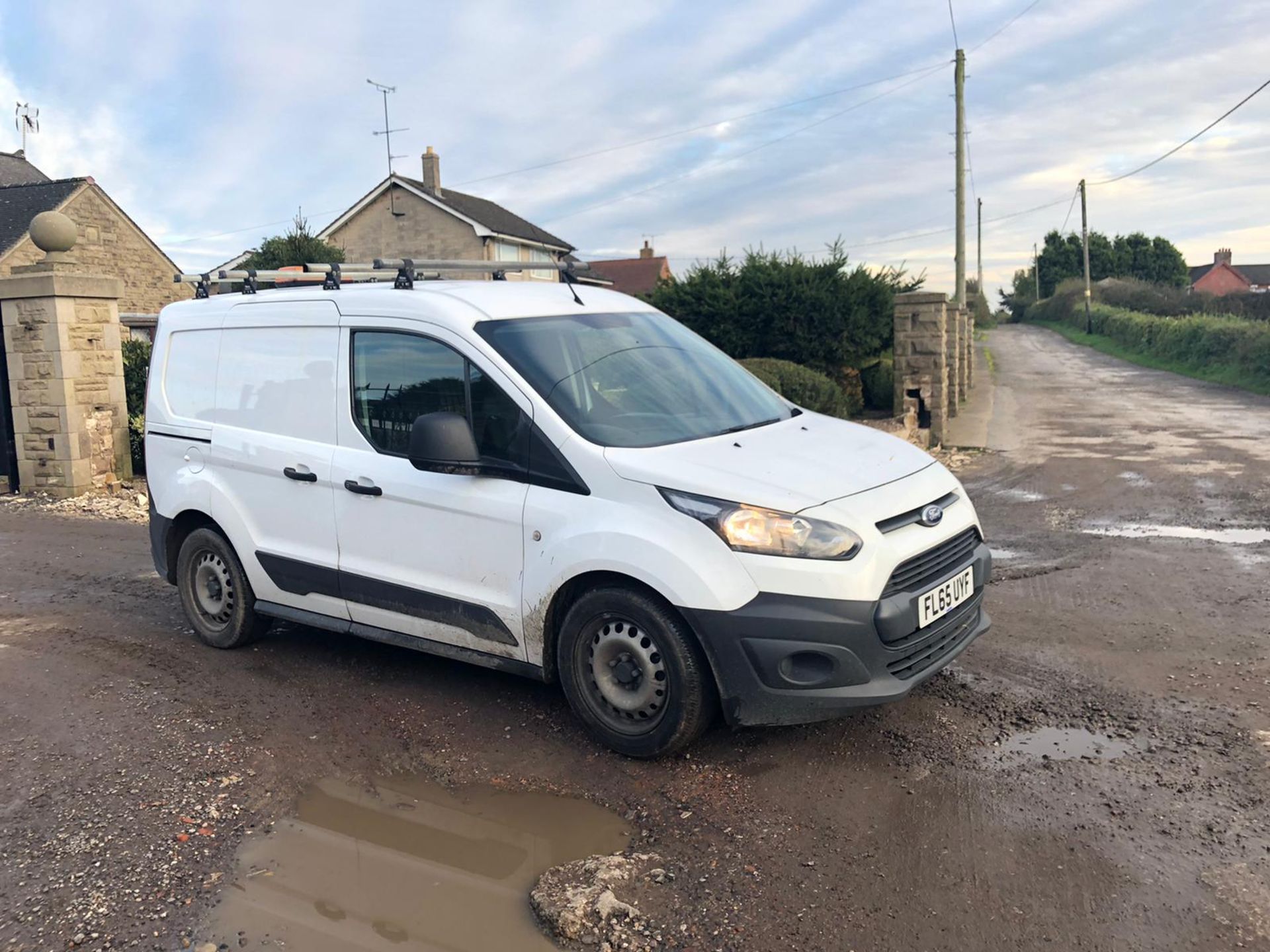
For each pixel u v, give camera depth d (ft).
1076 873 10.11
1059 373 106.52
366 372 15.39
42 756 13.47
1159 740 13.32
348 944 9.30
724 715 12.16
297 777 12.86
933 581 12.71
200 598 18.34
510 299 15.25
